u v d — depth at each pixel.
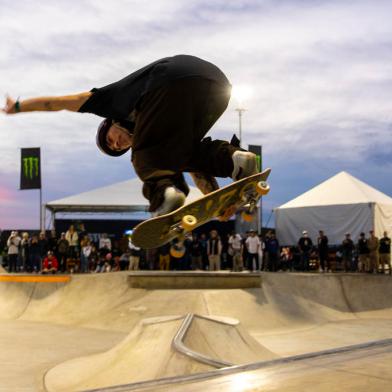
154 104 3.40
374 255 18.08
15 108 3.46
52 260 17.64
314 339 9.86
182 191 3.79
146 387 2.19
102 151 3.90
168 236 3.55
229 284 12.39
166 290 12.03
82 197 21.44
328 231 20.45
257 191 3.59
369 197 20.05
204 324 6.05
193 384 2.08
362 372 2.01
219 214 3.73
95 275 13.33
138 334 6.23
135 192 22.08
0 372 6.98
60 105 3.51
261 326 10.88
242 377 2.07
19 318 12.84
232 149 3.71
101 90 3.54
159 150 3.47
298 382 1.92
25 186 20.88
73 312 12.36
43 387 6.17
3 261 22.14
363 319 13.23
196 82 3.42
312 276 14.56
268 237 19.38
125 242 20.61
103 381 5.52
